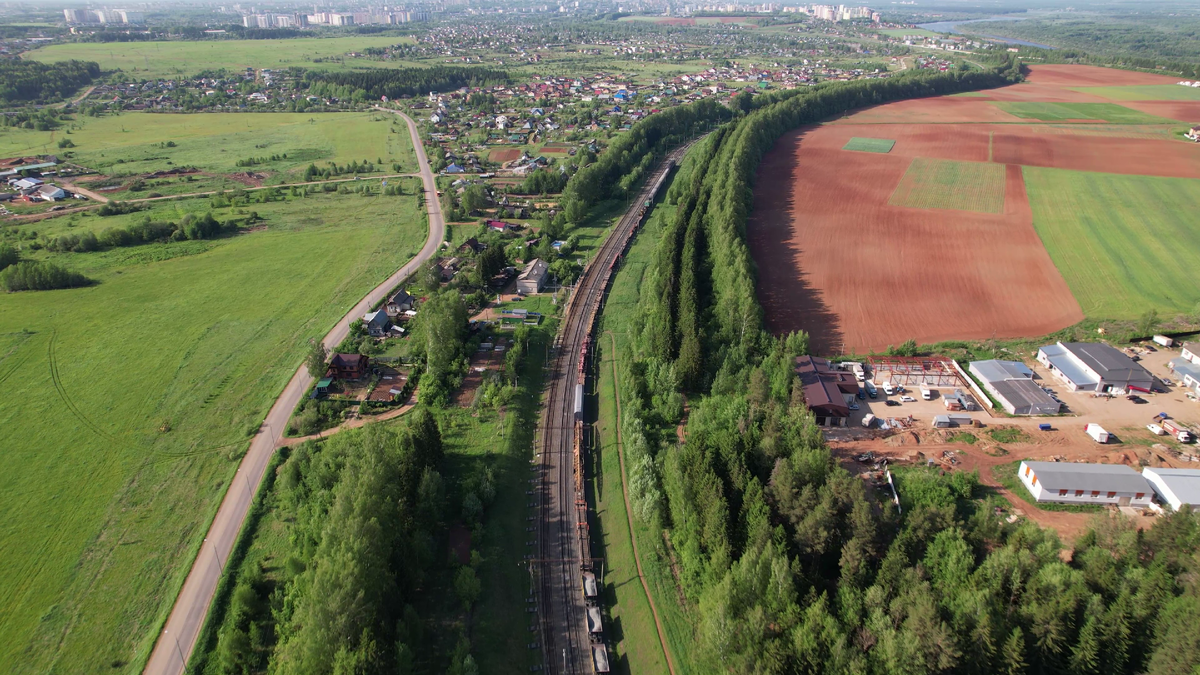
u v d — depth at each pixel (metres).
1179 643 65.56
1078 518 97.31
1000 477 106.44
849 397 127.81
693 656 81.81
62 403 131.88
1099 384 128.88
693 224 197.88
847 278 183.00
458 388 138.25
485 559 97.81
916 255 196.50
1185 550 79.25
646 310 162.62
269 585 92.88
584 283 189.38
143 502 108.00
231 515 105.44
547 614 91.06
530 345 156.25
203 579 94.06
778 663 70.81
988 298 170.38
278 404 132.62
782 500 91.69
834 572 88.19
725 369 129.75
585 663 84.75
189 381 139.62
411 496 102.69
